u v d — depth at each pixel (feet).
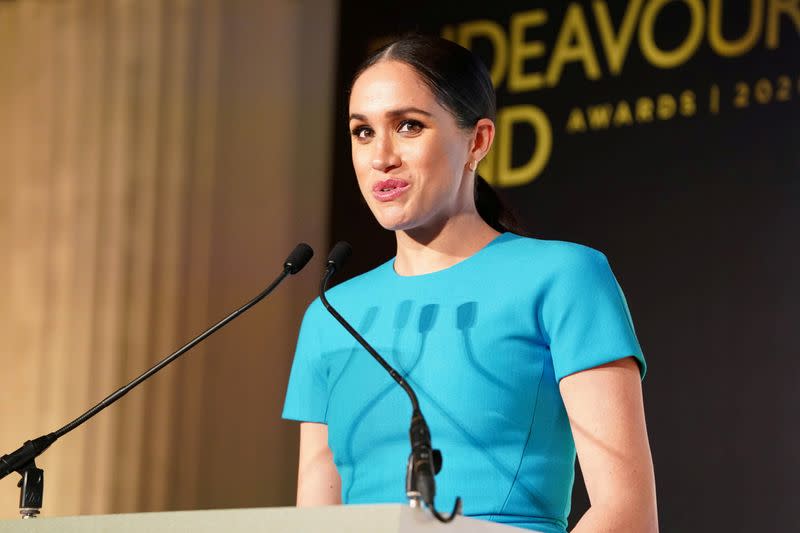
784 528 39.88
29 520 16.01
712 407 41.60
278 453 53.01
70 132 60.03
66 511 56.13
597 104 45.37
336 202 50.57
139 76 59.00
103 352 57.31
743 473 40.78
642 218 43.83
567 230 45.21
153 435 55.52
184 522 14.94
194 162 57.16
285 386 53.26
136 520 15.26
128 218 57.98
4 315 59.57
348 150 50.85
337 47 51.57
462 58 22.00
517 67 47.21
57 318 58.59
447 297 21.22
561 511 20.34
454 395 20.13
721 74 43.21
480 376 20.20
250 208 55.57
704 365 41.96
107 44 59.98
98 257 58.34
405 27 50.11
